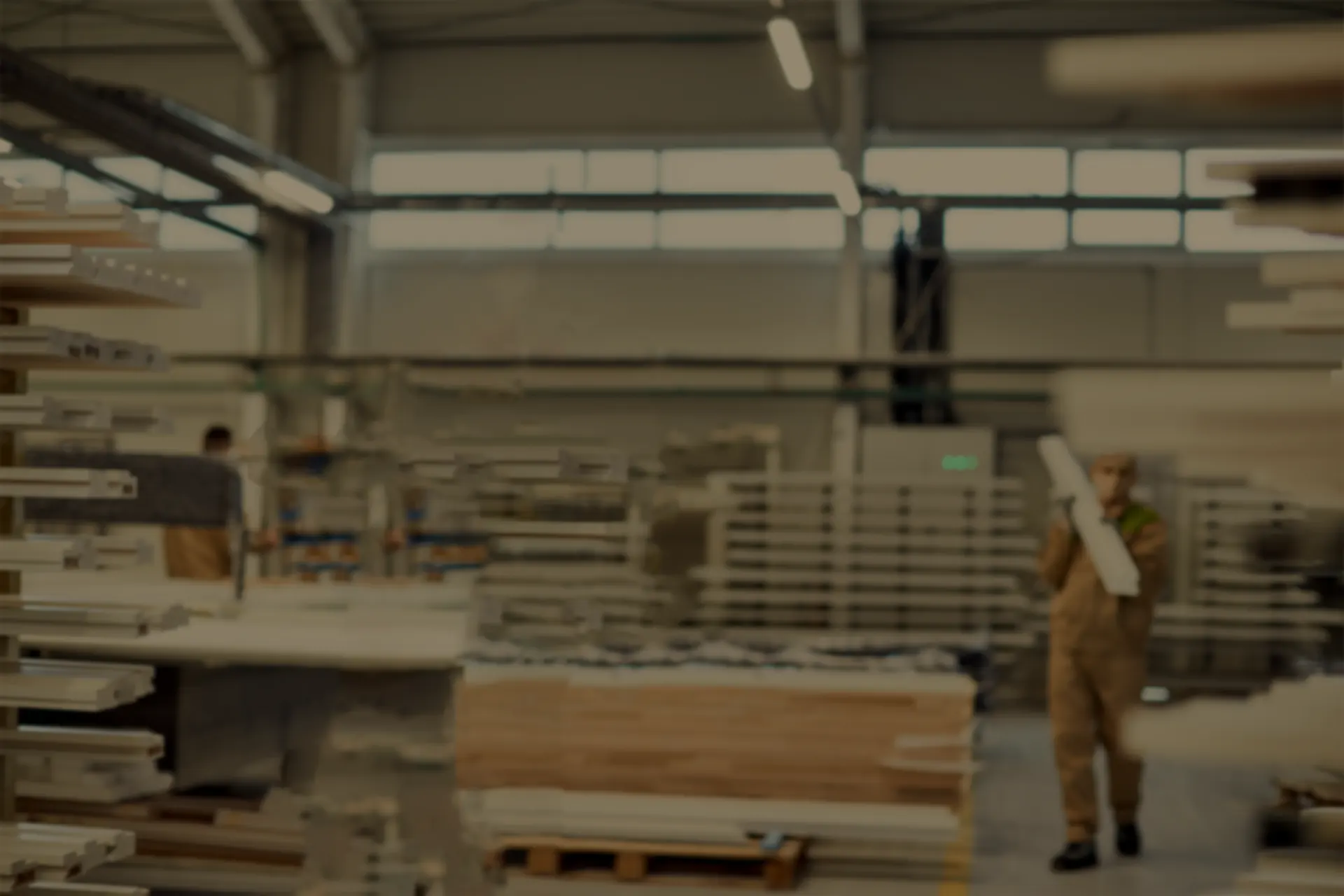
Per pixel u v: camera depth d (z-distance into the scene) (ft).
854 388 42.42
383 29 44.73
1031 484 42.34
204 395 45.19
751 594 37.83
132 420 10.31
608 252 44.45
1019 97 42.65
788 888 18.94
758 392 42.45
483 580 15.85
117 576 22.36
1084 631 19.79
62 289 10.07
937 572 38.27
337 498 17.34
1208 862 20.24
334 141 44.65
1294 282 3.61
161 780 15.93
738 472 41.14
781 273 43.80
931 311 42.98
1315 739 3.12
